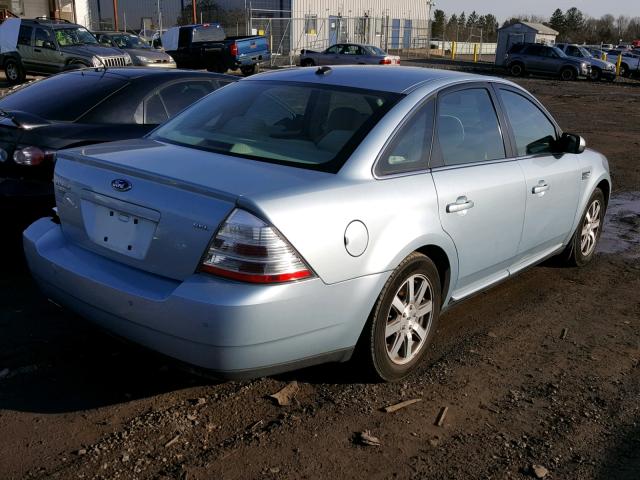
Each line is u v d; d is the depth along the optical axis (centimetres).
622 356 399
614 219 734
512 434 311
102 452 281
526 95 461
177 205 285
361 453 290
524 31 4169
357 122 342
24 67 1861
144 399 324
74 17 3319
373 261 307
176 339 279
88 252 327
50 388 330
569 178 480
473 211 371
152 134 395
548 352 399
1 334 385
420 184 339
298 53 4128
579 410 335
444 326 430
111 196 310
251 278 268
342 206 295
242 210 272
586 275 544
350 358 335
